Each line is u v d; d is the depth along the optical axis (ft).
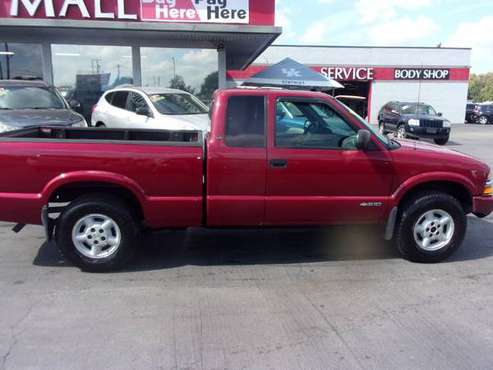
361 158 15.06
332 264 15.90
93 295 13.19
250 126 14.79
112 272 14.94
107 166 14.25
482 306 12.77
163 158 14.40
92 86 43.52
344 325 11.62
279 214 15.15
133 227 14.82
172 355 10.19
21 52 41.70
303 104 15.05
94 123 37.83
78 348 10.42
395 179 15.37
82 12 37.50
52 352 10.25
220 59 44.42
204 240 18.31
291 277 14.71
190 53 44.16
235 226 15.39
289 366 9.82
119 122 34.60
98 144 14.32
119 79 43.80
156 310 12.32
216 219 15.06
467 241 18.67
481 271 15.40
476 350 10.54
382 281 14.46
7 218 14.51
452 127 97.45
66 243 14.56
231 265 15.71
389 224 15.61
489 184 16.20
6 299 12.87
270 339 10.90
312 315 12.14
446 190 16.55
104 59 43.16
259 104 14.84
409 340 10.94
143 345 10.58
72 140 14.37
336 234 19.27
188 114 32.55
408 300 13.10
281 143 14.87
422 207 15.60
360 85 108.88
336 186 15.14
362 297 13.26
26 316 11.89
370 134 14.78
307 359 10.09
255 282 14.28
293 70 47.29
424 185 16.15
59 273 14.83
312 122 15.14
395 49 104.06
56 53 42.27
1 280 14.20
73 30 38.24
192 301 12.89
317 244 17.99
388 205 15.47
